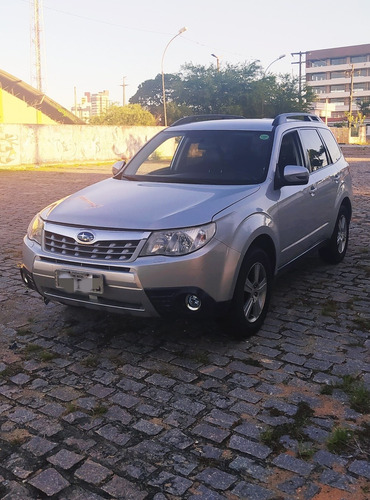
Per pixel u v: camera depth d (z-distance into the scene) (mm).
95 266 3936
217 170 4965
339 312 5082
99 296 3963
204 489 2674
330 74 132750
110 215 4094
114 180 5223
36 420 3299
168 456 2936
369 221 9695
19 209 11805
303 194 5297
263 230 4410
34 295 5656
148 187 4684
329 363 4023
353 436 3092
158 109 75125
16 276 6379
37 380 3809
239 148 5152
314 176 5730
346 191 6602
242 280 4188
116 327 4715
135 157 5617
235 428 3189
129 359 4113
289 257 5184
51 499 2621
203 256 3842
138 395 3588
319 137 6309
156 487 2691
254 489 2670
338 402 3473
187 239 3855
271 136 5238
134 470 2820
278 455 2932
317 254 7238
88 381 3785
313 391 3617
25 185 17359
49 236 4230
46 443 3061
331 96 132625
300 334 4562
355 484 2703
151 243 3848
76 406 3459
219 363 4027
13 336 4582
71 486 2709
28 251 4320
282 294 5613
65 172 23578
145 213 4051
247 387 3674
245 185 4672
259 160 4992
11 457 2938
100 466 2855
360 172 20875
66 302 4258
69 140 29172
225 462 2877
